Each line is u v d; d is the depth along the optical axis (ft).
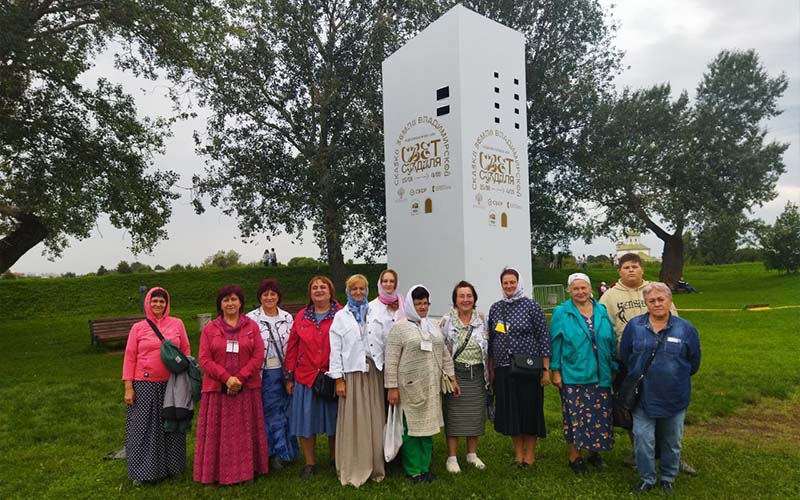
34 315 66.18
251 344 14.57
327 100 57.52
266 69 59.67
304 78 61.46
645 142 76.13
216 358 14.26
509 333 14.83
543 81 65.72
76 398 24.31
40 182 38.91
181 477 15.06
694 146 80.89
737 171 81.51
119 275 78.18
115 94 42.24
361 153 61.77
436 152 31.89
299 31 59.47
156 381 14.73
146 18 35.86
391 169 34.86
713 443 16.75
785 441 17.11
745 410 20.54
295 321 15.42
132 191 39.70
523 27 65.57
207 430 14.15
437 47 32.07
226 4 41.45
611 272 106.32
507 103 33.47
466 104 30.94
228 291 14.67
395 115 34.71
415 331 14.32
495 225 31.96
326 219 61.93
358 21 62.28
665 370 12.87
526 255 33.99
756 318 44.11
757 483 13.64
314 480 14.42
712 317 46.68
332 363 14.15
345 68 61.36
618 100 79.92
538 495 13.23
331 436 15.67
